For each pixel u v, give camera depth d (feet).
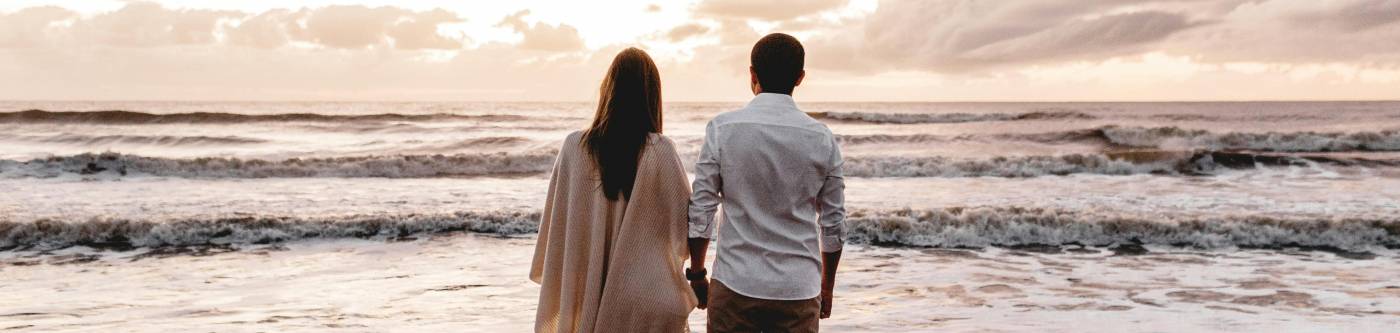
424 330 15.98
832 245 8.27
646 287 8.43
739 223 8.02
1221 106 266.57
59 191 40.40
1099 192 41.27
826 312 8.79
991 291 20.06
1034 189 42.96
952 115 124.26
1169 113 167.53
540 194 40.88
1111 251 26.21
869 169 51.08
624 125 8.38
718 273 8.18
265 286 20.40
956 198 38.93
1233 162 53.26
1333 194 39.75
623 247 8.43
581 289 8.67
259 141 79.77
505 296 19.29
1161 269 23.11
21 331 15.76
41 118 97.35
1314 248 26.53
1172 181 47.06
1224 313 17.74
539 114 151.23
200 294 19.44
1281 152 70.74
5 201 36.32
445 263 23.72
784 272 7.96
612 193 8.44
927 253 25.88
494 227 29.58
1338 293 19.85
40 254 25.00
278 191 41.39
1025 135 80.94
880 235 28.19
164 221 27.30
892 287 20.53
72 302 18.48
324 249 26.07
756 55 8.00
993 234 27.99
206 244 26.86
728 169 7.93
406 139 83.41
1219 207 34.76
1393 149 70.08
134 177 46.88
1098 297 19.40
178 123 100.01
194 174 48.37
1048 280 21.48
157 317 17.01
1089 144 78.02
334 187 43.65
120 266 23.15
